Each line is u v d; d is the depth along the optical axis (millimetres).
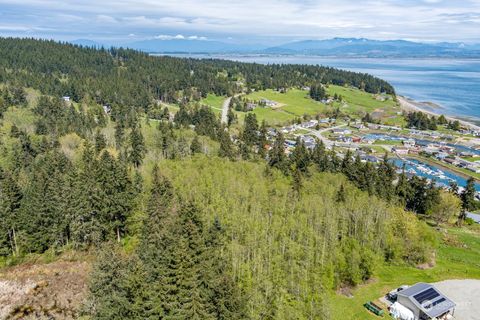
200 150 131125
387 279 71000
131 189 85000
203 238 58250
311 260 64562
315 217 76375
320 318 54656
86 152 111188
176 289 47812
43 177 89375
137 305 45688
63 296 66625
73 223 77562
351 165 117625
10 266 75750
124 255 75000
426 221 107500
